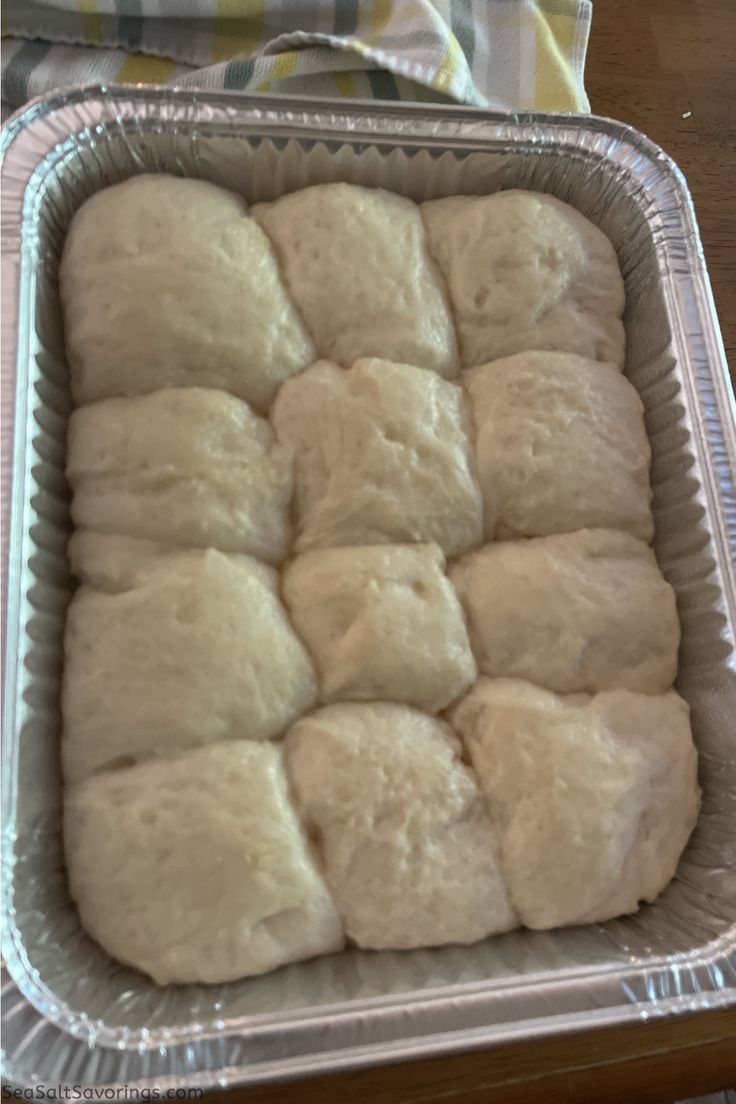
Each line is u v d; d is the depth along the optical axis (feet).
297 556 0.89
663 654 0.91
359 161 1.02
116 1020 0.71
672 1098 0.88
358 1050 0.69
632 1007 0.73
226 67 1.10
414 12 1.10
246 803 0.76
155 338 0.89
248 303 0.90
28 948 0.73
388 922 0.78
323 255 0.95
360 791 0.78
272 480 0.88
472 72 1.15
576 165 1.03
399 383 0.91
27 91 1.09
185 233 0.91
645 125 1.30
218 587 0.82
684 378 0.96
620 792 0.81
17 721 0.76
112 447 0.87
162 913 0.75
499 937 0.81
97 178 0.98
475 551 0.93
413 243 0.98
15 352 0.85
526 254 0.97
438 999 0.71
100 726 0.80
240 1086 0.68
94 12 1.10
